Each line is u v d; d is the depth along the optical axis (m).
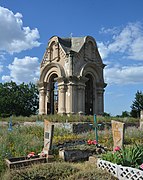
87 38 32.56
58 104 30.80
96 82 33.44
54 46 32.69
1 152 11.86
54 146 14.04
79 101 30.22
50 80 33.12
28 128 20.00
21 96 66.81
